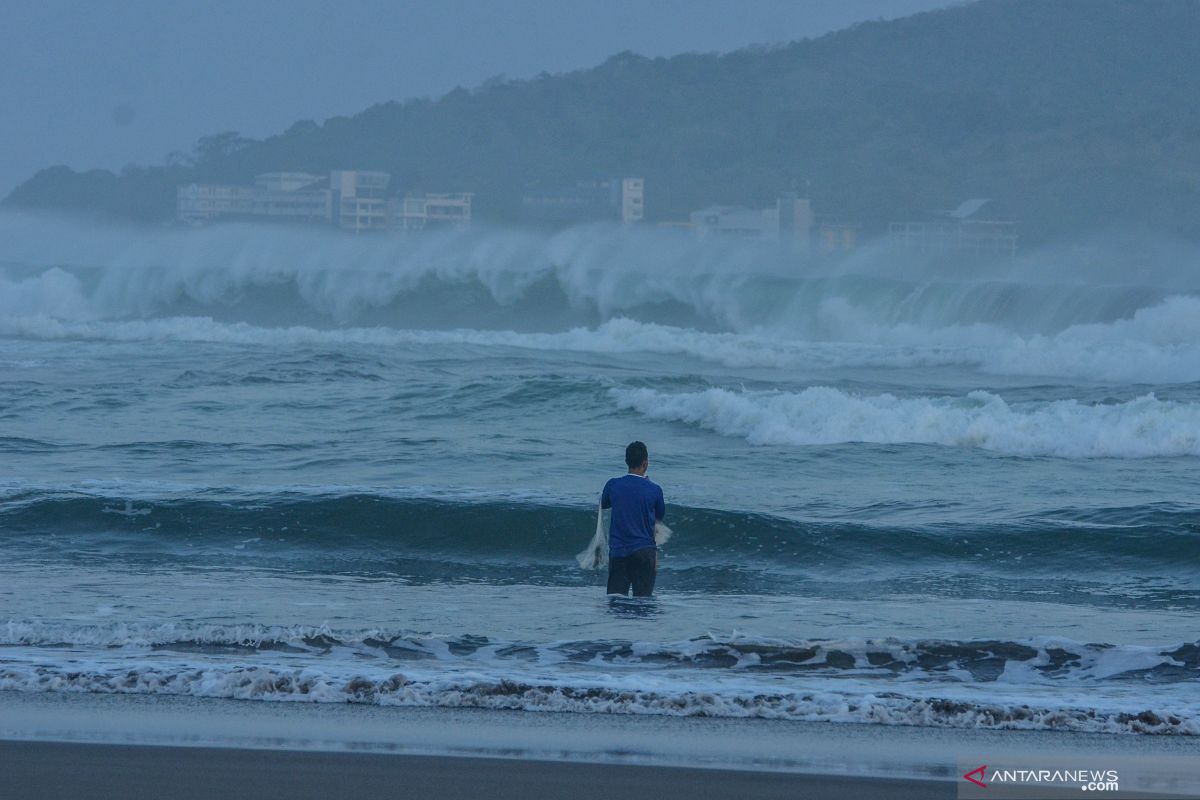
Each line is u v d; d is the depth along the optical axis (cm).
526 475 5228
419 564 3847
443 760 1847
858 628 2953
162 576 3528
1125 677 2458
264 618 2953
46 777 1736
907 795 1727
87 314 19888
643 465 3322
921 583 3612
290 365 9450
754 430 6341
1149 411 6109
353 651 2588
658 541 3262
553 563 3903
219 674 2309
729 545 3969
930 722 2127
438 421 6888
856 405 6550
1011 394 8450
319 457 5644
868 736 2036
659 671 2466
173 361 10025
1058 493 4844
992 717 2133
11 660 2433
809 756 1906
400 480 5109
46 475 5175
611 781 1761
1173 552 3869
